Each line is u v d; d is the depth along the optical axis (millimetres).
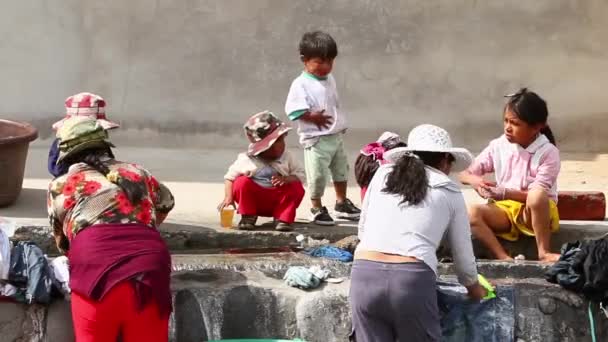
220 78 13047
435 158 6762
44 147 12648
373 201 6664
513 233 8438
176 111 13062
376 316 6441
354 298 6500
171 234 8328
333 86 9062
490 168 8594
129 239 6309
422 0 13094
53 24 12797
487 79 13242
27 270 6777
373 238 6500
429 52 13172
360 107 13211
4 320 6801
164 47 12945
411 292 6309
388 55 13156
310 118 8805
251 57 13031
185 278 7523
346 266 7879
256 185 8414
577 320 7586
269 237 8461
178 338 7176
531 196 8172
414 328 6375
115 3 12836
